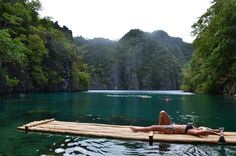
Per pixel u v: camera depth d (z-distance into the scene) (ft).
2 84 182.39
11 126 63.77
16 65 213.05
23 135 54.03
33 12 307.58
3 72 185.98
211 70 212.02
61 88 314.35
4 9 238.27
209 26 217.97
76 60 377.71
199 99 157.48
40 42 253.85
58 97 179.73
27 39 243.40
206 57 216.95
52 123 63.72
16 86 210.38
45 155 40.68
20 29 245.24
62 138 51.78
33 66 254.68
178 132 53.11
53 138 51.70
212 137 50.26
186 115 86.43
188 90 338.34
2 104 116.47
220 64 197.77
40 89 271.28
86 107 112.47
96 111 98.07
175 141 48.49
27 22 266.98
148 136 50.26
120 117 83.10
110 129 57.52
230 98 160.97
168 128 53.57
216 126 66.85
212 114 88.53
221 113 90.94
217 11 214.07
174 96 199.62
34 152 42.22
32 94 208.54
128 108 109.50
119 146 46.26
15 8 250.37
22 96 173.58
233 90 192.44
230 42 189.78
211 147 45.85
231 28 192.44
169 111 97.71
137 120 77.36
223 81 209.05
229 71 201.05
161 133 53.78
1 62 186.70
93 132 54.34
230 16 193.88
